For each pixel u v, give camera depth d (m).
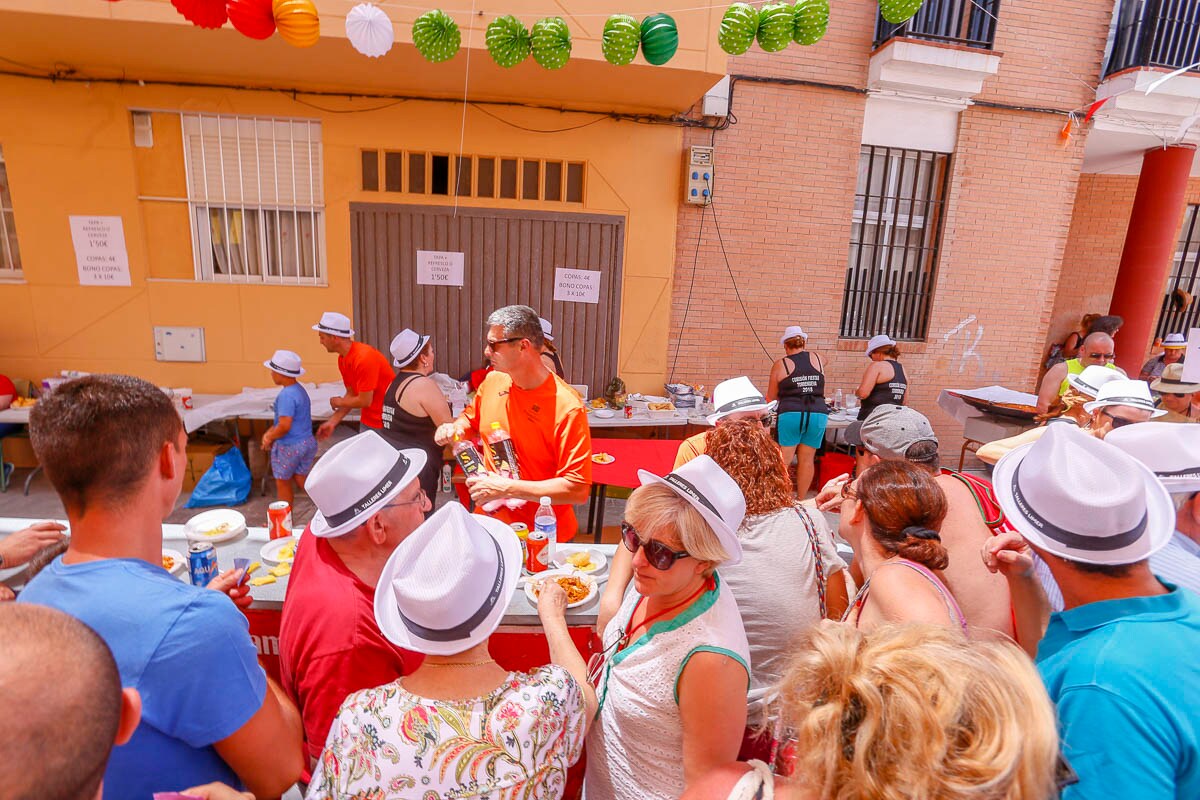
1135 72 6.07
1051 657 1.17
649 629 1.40
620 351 6.46
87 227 5.48
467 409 3.30
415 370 3.71
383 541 1.59
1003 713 0.69
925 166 6.68
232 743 1.14
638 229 6.20
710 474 1.39
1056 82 6.45
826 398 6.44
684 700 1.27
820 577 1.81
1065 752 1.03
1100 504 1.11
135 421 1.12
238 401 5.35
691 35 4.76
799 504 1.91
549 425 2.80
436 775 1.04
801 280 6.55
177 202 5.61
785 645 1.71
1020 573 1.56
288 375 4.60
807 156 6.26
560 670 1.24
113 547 1.14
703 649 1.26
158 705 1.06
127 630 1.05
